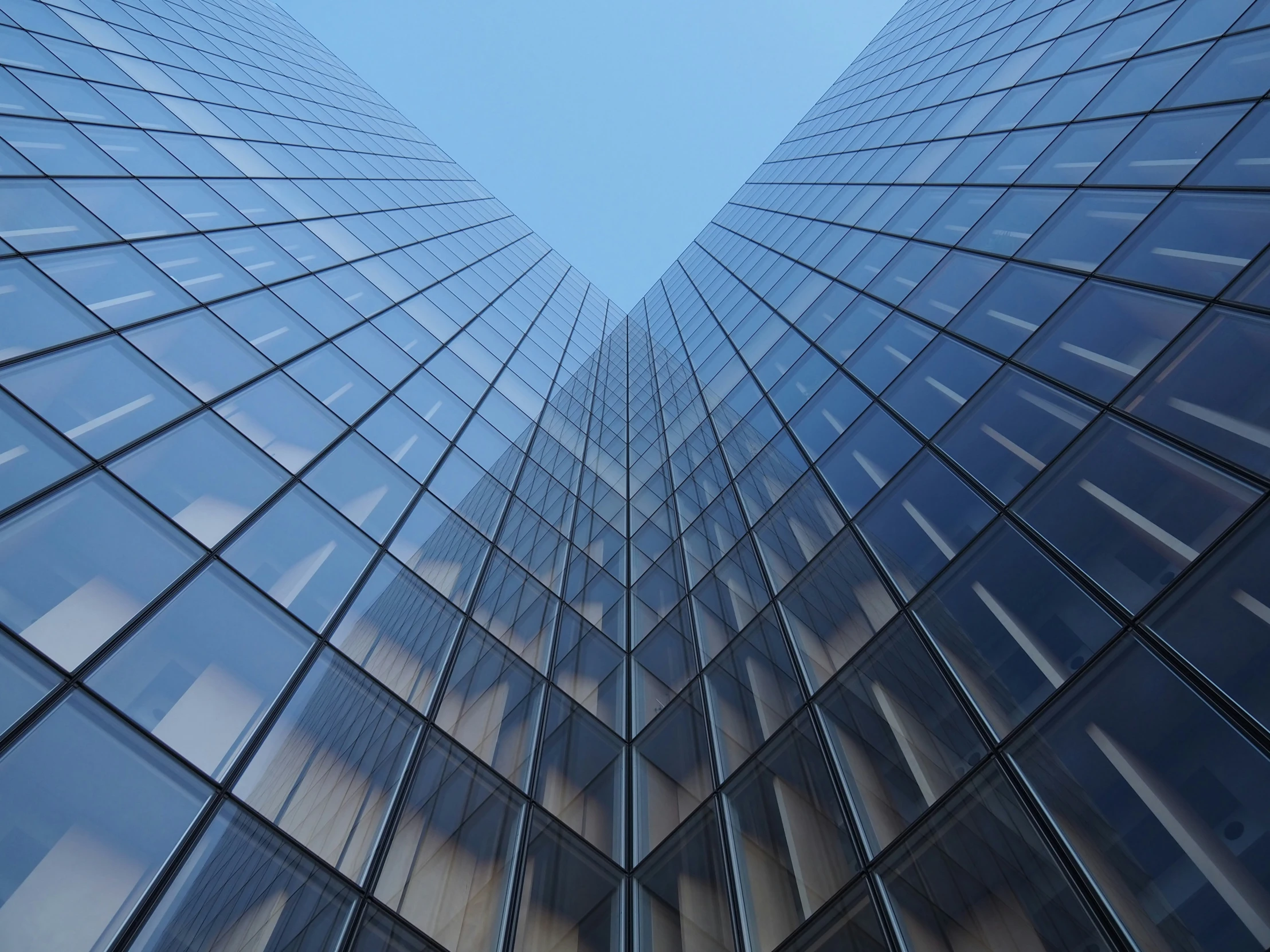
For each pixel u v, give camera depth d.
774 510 13.33
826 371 15.62
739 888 7.87
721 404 20.17
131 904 5.38
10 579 6.34
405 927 6.89
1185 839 5.03
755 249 31.75
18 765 5.42
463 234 34.16
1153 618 6.16
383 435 13.78
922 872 6.46
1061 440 8.38
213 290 13.00
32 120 13.24
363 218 24.06
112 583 7.10
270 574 8.93
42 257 10.10
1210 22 12.62
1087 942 5.11
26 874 5.00
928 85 26.66
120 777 5.95
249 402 11.21
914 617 8.51
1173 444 7.06
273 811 6.82
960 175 17.48
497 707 10.32
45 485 7.29
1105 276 9.89
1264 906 4.43
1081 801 5.77
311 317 15.22
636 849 9.30
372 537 11.13
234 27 33.66
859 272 18.45
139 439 8.78
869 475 11.34
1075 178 12.62
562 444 20.62
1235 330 7.33
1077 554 7.19
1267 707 5.06
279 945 5.99
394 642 9.81
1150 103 12.33
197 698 7.00
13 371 8.05
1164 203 9.97
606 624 13.98
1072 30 18.16
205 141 19.09
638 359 33.97
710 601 12.98
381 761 8.25
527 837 8.73
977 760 6.75
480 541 13.52
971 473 9.34
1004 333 10.91
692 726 10.68
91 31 19.33
